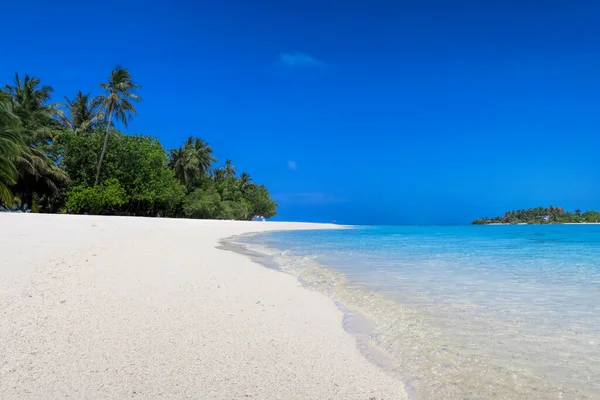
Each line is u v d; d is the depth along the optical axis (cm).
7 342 369
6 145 2667
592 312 566
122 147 4153
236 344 406
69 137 3956
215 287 682
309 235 3128
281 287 739
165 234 2058
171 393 292
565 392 322
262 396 298
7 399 270
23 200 3931
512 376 354
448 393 321
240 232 3181
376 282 816
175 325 451
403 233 3709
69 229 1600
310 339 442
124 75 4081
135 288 620
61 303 507
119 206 4478
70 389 289
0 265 711
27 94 3819
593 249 1703
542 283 804
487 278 866
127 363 340
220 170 7788
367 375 352
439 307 601
